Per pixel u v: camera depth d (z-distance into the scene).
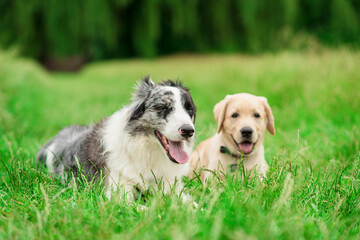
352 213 2.90
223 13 27.22
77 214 2.56
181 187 3.74
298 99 7.73
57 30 23.69
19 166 3.65
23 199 3.01
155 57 28.59
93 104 10.88
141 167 3.54
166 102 3.51
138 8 27.16
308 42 10.37
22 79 11.71
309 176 3.44
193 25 27.53
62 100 11.97
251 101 4.07
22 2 24.03
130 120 3.60
